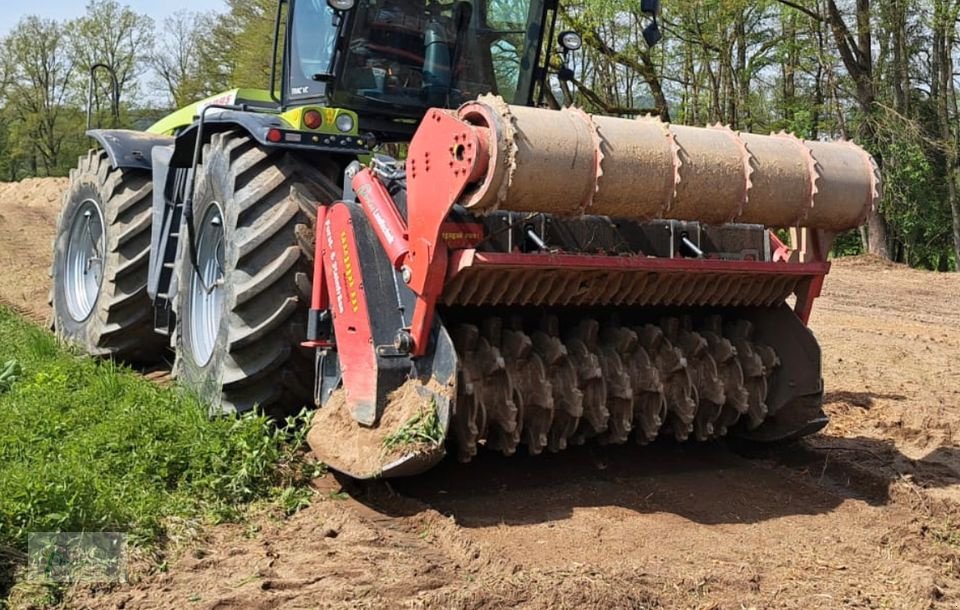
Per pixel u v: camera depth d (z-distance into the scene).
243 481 4.39
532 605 3.39
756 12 24.45
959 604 3.60
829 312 12.39
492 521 4.23
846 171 4.68
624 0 20.05
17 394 5.66
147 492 4.22
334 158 5.33
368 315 4.36
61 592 3.42
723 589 3.62
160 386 6.14
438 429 4.10
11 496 3.73
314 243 4.94
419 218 4.20
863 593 3.64
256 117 5.19
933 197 25.11
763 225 4.68
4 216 18.36
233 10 33.47
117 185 7.03
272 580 3.55
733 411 5.09
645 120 4.35
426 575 3.63
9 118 48.19
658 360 4.92
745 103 25.36
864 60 23.11
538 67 6.14
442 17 5.72
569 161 3.97
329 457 4.43
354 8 5.35
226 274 5.10
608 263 4.30
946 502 4.62
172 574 3.60
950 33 23.23
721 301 4.93
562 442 4.66
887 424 6.26
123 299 6.89
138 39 45.66
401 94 5.68
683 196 4.26
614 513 4.38
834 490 4.93
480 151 3.89
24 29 46.97
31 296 10.70
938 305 13.51
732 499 4.66
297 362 5.02
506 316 4.68
